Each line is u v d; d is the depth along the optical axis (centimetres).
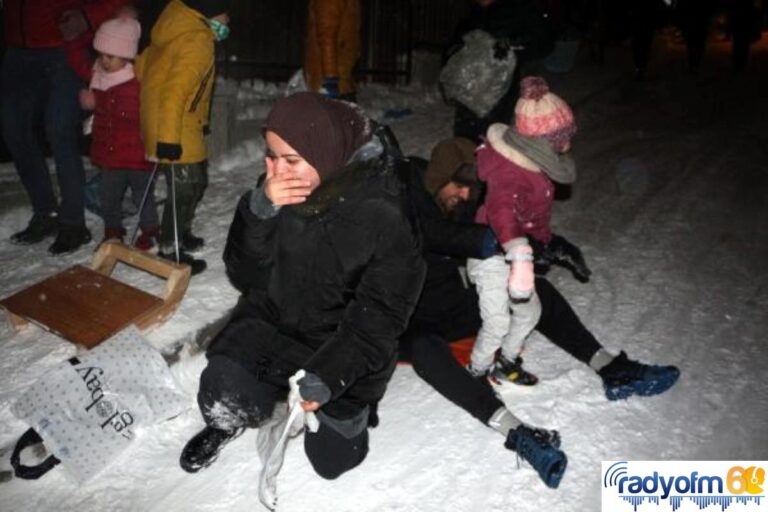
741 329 374
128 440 273
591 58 1154
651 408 305
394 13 831
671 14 1099
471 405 264
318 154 197
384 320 214
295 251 221
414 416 296
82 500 253
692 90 993
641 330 368
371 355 214
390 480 262
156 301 328
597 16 1120
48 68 396
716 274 437
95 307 324
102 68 384
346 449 248
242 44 696
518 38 436
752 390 323
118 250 365
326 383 207
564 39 902
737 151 702
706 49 1404
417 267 217
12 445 274
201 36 347
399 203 212
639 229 502
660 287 416
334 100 206
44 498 253
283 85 697
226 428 251
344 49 528
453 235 261
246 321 246
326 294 227
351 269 219
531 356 337
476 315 291
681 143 722
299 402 212
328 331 235
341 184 205
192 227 456
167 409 285
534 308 285
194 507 250
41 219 432
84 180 419
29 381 302
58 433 262
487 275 271
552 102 263
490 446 279
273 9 710
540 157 261
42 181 425
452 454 275
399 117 747
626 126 784
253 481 262
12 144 412
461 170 278
